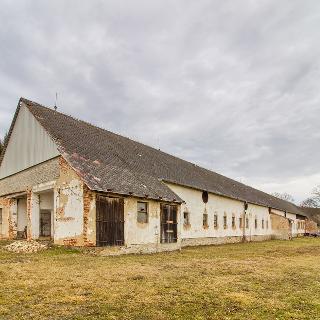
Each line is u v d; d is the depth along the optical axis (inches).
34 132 798.5
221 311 271.4
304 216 2618.1
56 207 681.6
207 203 1143.0
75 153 709.3
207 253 774.5
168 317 252.8
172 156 1418.6
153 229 762.2
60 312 257.8
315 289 362.9
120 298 300.7
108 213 644.7
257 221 1637.6
